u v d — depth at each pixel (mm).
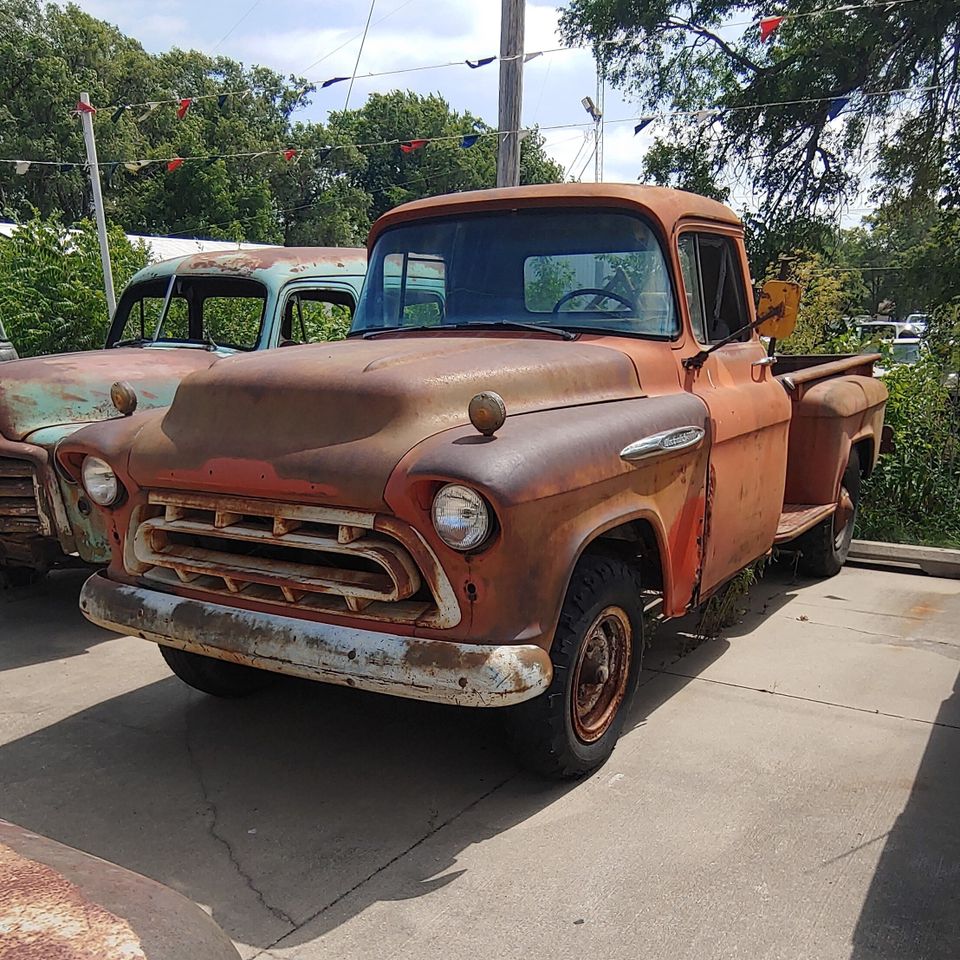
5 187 41219
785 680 4363
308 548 2904
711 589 4078
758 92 20094
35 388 5055
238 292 6270
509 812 3205
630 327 3945
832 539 6031
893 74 18406
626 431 3254
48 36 47000
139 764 3600
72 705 4176
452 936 2551
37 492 4875
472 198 4258
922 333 9438
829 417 5613
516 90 10250
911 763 3523
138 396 5320
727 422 4023
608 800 3270
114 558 3541
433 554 2762
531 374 3271
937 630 5109
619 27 21438
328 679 2895
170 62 51969
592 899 2707
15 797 3344
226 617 3107
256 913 2662
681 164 21609
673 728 3836
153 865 2914
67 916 1252
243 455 3039
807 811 3180
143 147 44281
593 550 3508
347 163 51344
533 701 3090
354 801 3305
